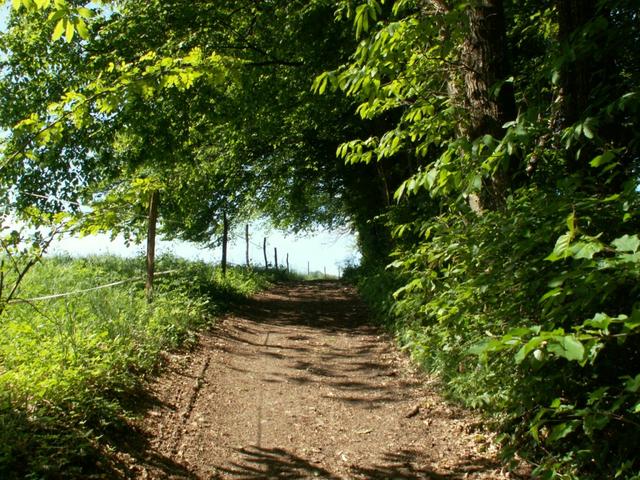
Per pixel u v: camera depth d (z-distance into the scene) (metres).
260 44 12.18
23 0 3.52
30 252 3.79
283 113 14.20
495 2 4.87
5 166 4.05
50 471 3.55
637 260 2.03
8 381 4.24
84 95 4.40
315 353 8.91
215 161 16.62
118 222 4.50
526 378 3.61
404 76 4.71
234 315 11.68
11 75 12.90
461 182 3.54
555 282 2.42
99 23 11.35
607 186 3.57
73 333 5.73
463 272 4.02
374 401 6.39
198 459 4.63
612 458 3.36
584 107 4.08
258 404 6.23
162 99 10.95
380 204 18.28
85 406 4.50
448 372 5.78
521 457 3.93
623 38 4.15
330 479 4.39
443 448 4.91
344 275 24.97
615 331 3.05
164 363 6.86
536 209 3.28
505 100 4.82
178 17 11.02
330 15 10.64
